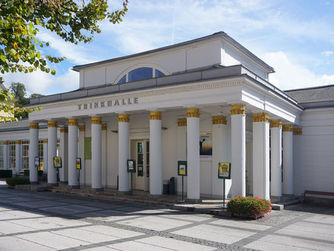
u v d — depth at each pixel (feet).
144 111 55.67
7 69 18.79
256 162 49.83
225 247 27.14
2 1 19.04
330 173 63.16
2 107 19.15
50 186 70.28
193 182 48.73
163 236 30.55
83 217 39.86
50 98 68.74
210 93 46.62
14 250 25.00
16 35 18.11
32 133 73.61
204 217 40.83
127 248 26.14
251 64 66.33
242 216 40.60
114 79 66.49
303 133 66.80
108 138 71.61
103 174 71.67
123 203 51.93
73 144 65.57
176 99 49.88
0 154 121.60
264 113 50.24
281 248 27.30
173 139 61.52
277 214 45.21
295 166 66.90
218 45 54.24
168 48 58.34
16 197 58.85
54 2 24.06
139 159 67.67
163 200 50.47
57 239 28.66
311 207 55.16
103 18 29.50
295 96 74.79
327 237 31.65
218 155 55.83
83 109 62.23
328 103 63.98
